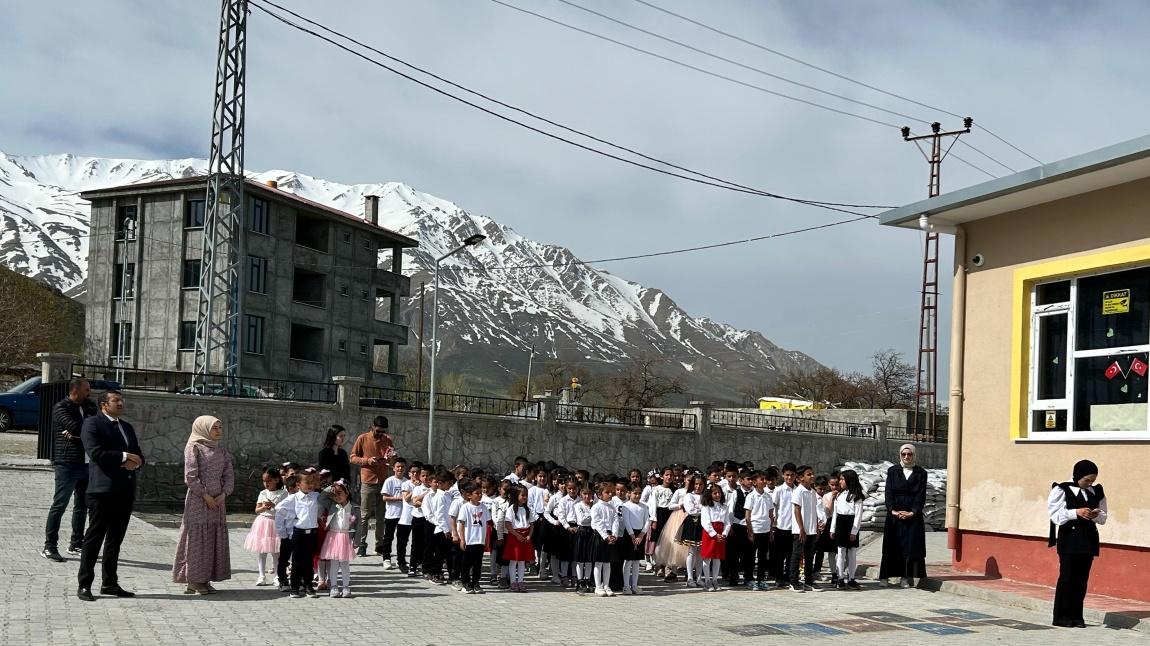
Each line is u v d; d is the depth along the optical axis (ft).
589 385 323.78
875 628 35.29
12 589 34.88
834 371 300.81
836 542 46.96
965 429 50.06
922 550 47.19
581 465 108.17
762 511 47.50
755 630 34.24
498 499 44.70
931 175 132.26
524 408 107.14
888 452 134.31
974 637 33.76
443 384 276.62
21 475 66.54
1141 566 40.73
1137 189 42.57
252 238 168.04
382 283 201.05
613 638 31.55
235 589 39.14
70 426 41.83
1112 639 33.94
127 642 27.61
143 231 175.94
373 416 91.71
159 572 41.78
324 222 186.50
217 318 164.25
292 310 176.14
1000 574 47.21
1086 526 36.47
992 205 47.44
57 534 41.70
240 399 81.35
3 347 172.45
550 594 43.39
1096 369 44.29
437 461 96.32
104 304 179.63
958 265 51.11
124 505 35.14
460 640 30.14
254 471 81.97
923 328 144.87
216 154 117.08
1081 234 44.93
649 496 53.47
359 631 31.07
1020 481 46.70
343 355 188.65
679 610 39.01
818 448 128.06
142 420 75.46
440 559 44.11
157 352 171.32
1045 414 46.57
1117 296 43.70
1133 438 41.50
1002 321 48.65
